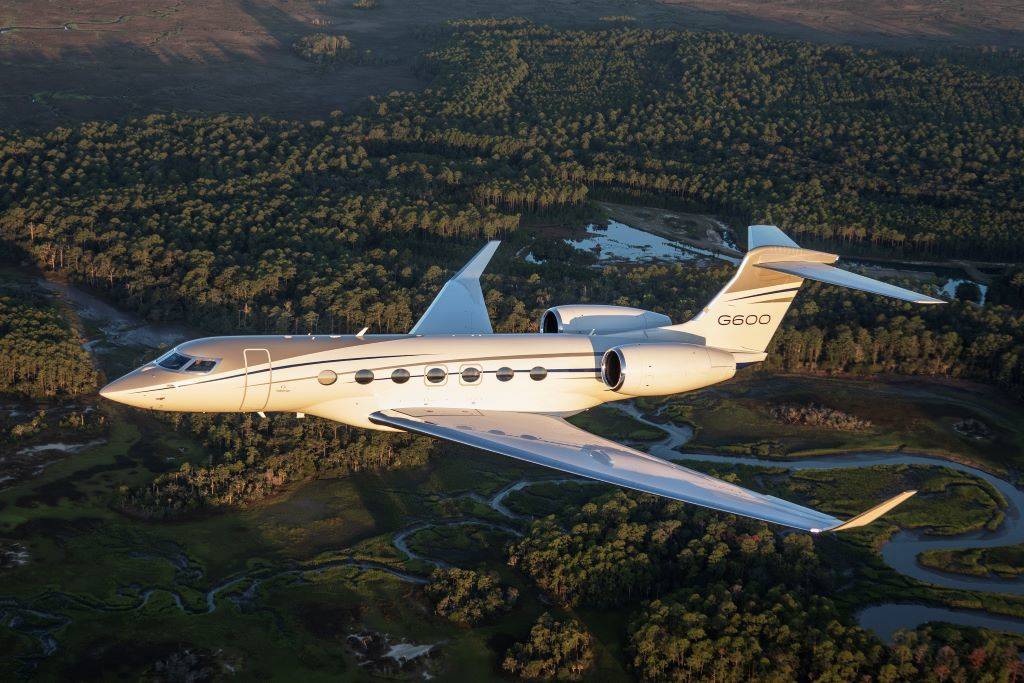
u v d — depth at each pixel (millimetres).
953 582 66875
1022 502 77688
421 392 48625
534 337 50812
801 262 52562
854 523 36312
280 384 46906
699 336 53000
